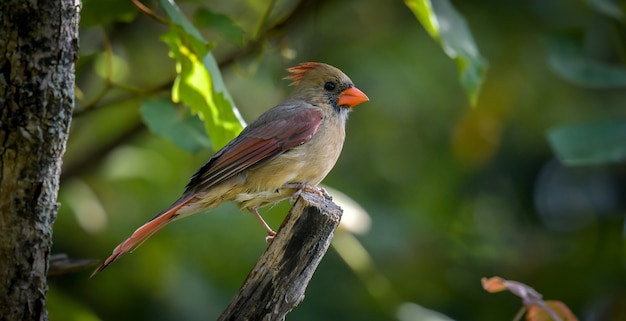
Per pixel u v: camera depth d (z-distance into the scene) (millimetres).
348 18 14562
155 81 12828
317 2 11266
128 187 12242
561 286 14805
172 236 12180
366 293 12859
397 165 14484
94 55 9641
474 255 14070
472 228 14227
